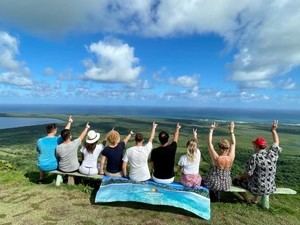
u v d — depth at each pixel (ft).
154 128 14.96
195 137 14.66
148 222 11.31
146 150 13.88
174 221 11.54
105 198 12.71
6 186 15.07
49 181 16.22
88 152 15.01
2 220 11.03
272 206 14.32
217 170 13.64
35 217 11.35
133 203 13.07
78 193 14.12
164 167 13.67
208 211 11.92
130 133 15.53
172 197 12.50
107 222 11.13
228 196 14.89
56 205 12.58
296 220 12.72
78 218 11.37
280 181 68.74
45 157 15.42
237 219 12.23
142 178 13.84
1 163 20.07
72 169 15.15
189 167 13.62
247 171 13.60
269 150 13.56
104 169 15.61
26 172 18.49
